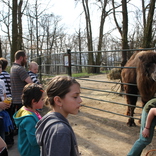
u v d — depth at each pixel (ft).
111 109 17.56
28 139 5.76
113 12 29.63
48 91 4.35
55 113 4.18
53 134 3.65
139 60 11.72
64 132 3.65
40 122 4.34
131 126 13.20
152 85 11.48
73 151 3.90
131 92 13.39
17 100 11.31
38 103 6.45
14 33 29.89
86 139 11.41
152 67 11.04
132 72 13.09
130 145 10.43
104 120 14.56
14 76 11.20
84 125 13.75
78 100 4.27
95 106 18.88
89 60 64.28
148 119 7.11
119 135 11.82
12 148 10.52
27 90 6.38
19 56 11.60
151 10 22.38
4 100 8.59
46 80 22.38
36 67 13.47
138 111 17.06
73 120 14.93
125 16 24.56
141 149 7.64
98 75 51.83
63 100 4.17
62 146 3.52
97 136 11.79
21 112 6.46
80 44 90.68
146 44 23.26
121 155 9.42
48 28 80.18
